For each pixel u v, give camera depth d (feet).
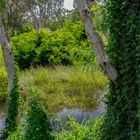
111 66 18.56
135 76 17.79
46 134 23.02
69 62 62.23
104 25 18.57
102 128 19.69
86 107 44.47
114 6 18.17
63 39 63.87
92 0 21.33
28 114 23.48
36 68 60.18
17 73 29.55
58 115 42.01
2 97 47.96
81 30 65.10
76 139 22.11
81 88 50.29
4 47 29.01
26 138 23.22
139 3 17.39
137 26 17.28
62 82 52.42
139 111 17.13
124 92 18.17
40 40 64.08
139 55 17.01
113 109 18.90
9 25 84.84
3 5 28.86
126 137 18.56
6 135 28.71
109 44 18.57
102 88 49.85
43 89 49.88
